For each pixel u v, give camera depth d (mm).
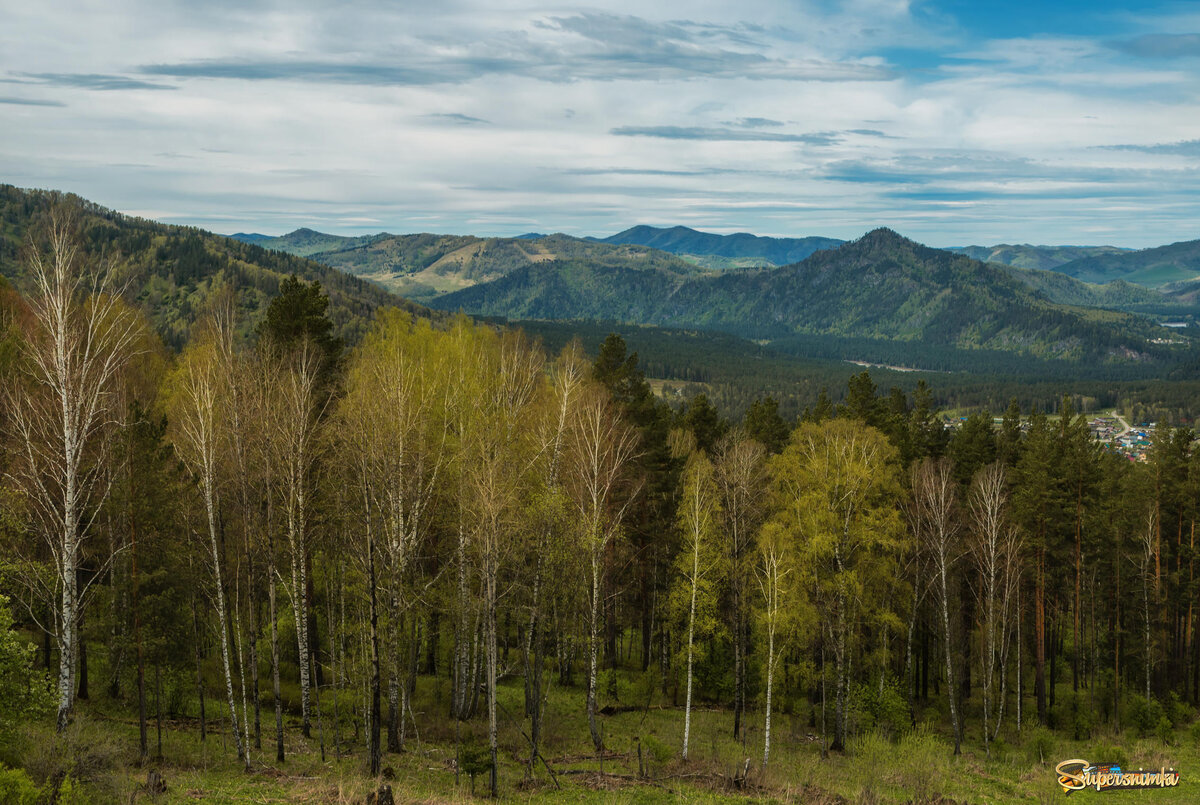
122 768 24609
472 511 30219
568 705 42781
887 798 30516
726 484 39500
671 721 41688
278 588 43219
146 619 28281
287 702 39250
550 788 28484
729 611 41562
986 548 44875
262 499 31328
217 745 31078
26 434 27484
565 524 34344
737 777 30406
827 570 38469
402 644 36750
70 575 25922
